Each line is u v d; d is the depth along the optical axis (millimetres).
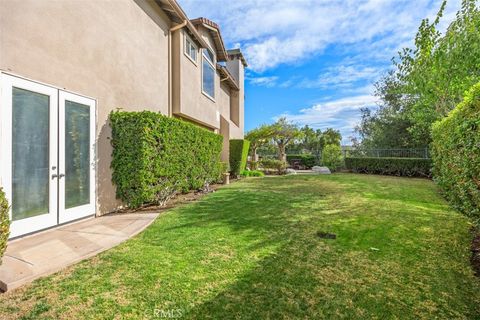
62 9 5488
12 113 4504
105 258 3953
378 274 3494
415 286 3207
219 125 16938
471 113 4082
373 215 6488
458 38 8336
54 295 2982
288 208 7309
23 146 4699
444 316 2662
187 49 11602
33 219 4875
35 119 4926
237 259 3930
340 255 4090
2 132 4328
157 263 3783
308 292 3066
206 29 14086
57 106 5375
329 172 21891
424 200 8523
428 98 9758
